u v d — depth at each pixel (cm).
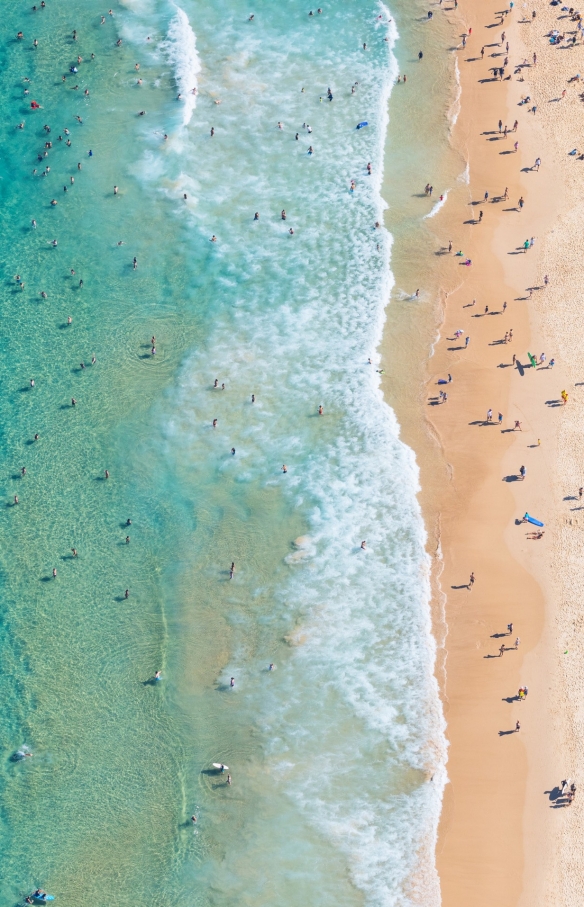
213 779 5738
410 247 7844
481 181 8194
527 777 5697
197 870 5475
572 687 5969
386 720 5903
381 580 6397
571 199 8094
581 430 6938
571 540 6494
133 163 8319
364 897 5375
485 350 7288
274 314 7556
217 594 6362
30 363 7275
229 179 8275
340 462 6862
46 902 5375
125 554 6506
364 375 7219
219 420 7056
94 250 7856
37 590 6344
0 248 7831
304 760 5791
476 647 6119
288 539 6569
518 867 5444
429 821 5584
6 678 6025
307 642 6178
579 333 7375
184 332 7475
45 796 5675
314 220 8031
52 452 6894
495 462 6806
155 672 6072
